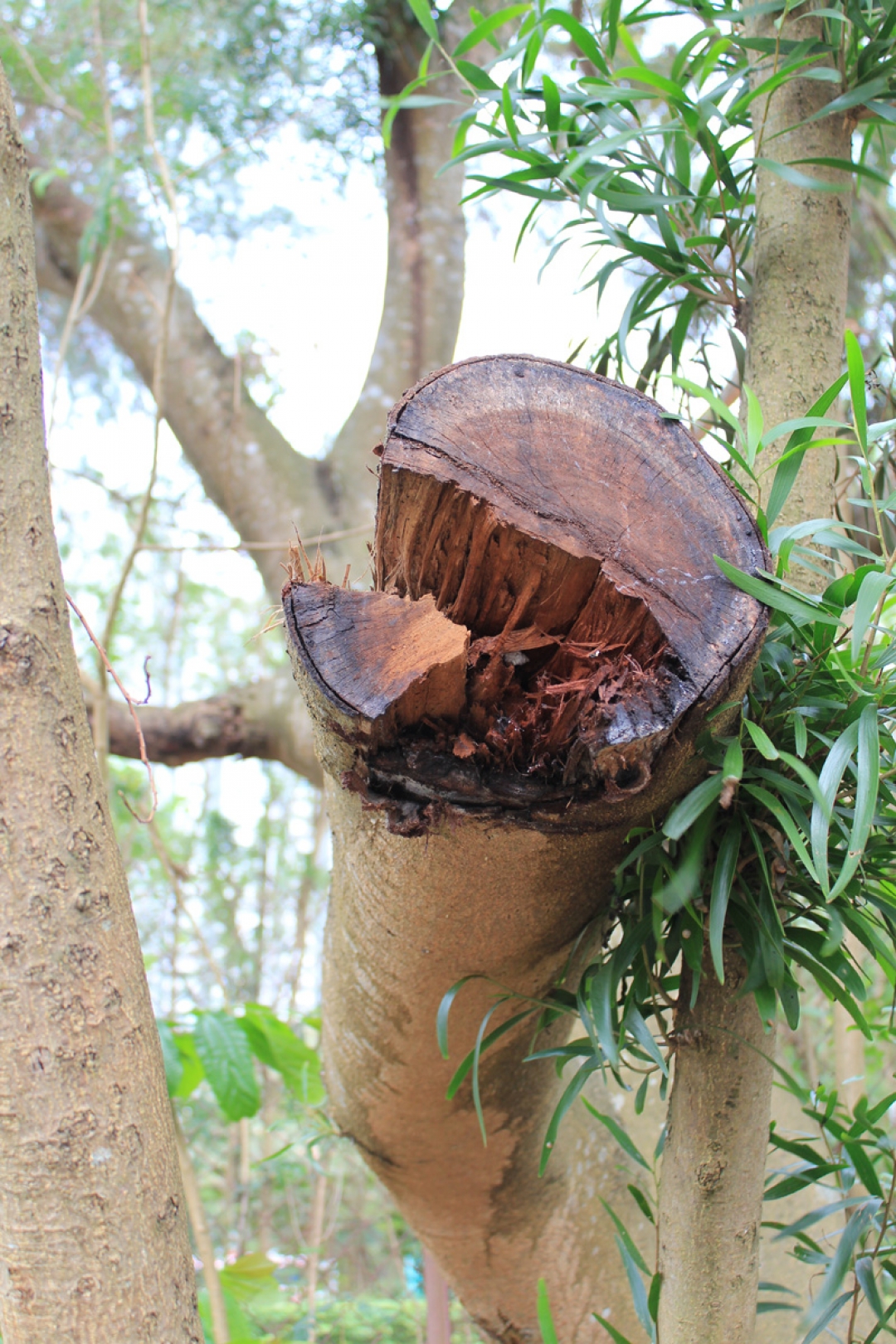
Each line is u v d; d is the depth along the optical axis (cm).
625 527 128
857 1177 155
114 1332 117
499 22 164
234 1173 471
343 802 136
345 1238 475
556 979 148
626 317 161
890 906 140
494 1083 158
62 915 121
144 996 123
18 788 121
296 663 127
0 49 311
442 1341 258
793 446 140
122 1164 119
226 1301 235
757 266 164
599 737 124
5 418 125
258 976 520
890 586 128
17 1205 118
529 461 129
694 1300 141
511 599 129
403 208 355
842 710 134
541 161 162
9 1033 119
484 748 127
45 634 123
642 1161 141
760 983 136
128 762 508
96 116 328
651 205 159
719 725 128
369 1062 158
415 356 341
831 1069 330
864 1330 191
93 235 280
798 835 128
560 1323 181
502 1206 175
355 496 327
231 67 317
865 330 316
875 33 158
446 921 137
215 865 527
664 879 137
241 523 336
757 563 129
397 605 127
